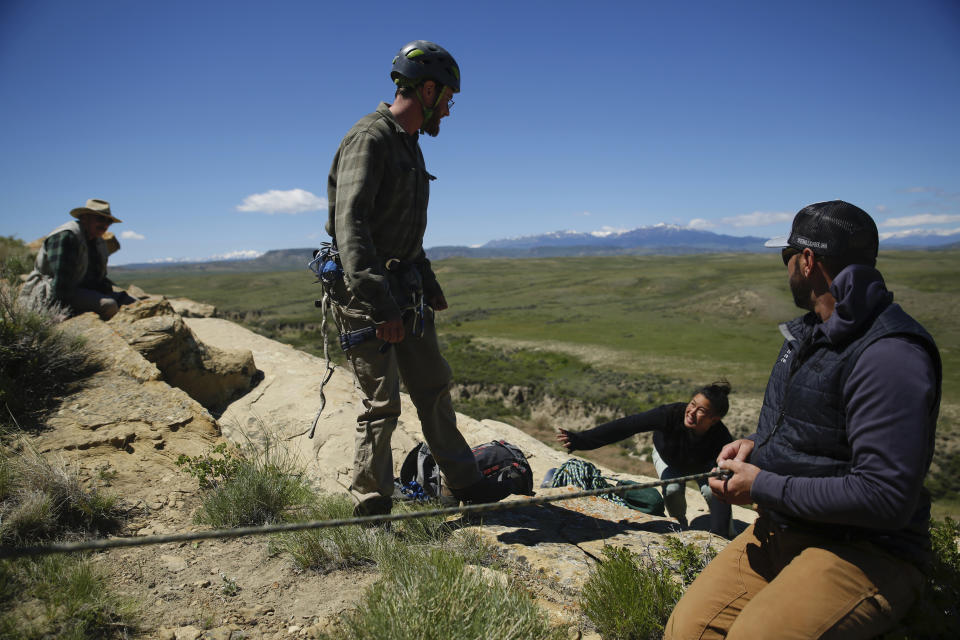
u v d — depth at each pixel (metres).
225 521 3.03
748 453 2.09
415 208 2.93
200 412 4.14
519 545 2.96
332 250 2.88
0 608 1.99
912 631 1.77
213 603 2.32
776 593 1.72
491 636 1.98
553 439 55.16
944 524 2.43
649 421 4.09
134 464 3.42
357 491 3.01
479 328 150.00
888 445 1.52
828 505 1.62
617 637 2.23
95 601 2.09
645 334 131.12
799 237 1.86
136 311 5.34
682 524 4.34
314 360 6.60
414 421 5.56
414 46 2.79
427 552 2.67
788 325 2.04
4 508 2.58
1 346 3.82
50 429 3.57
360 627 2.07
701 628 1.95
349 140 2.71
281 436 4.63
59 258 5.25
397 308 2.69
